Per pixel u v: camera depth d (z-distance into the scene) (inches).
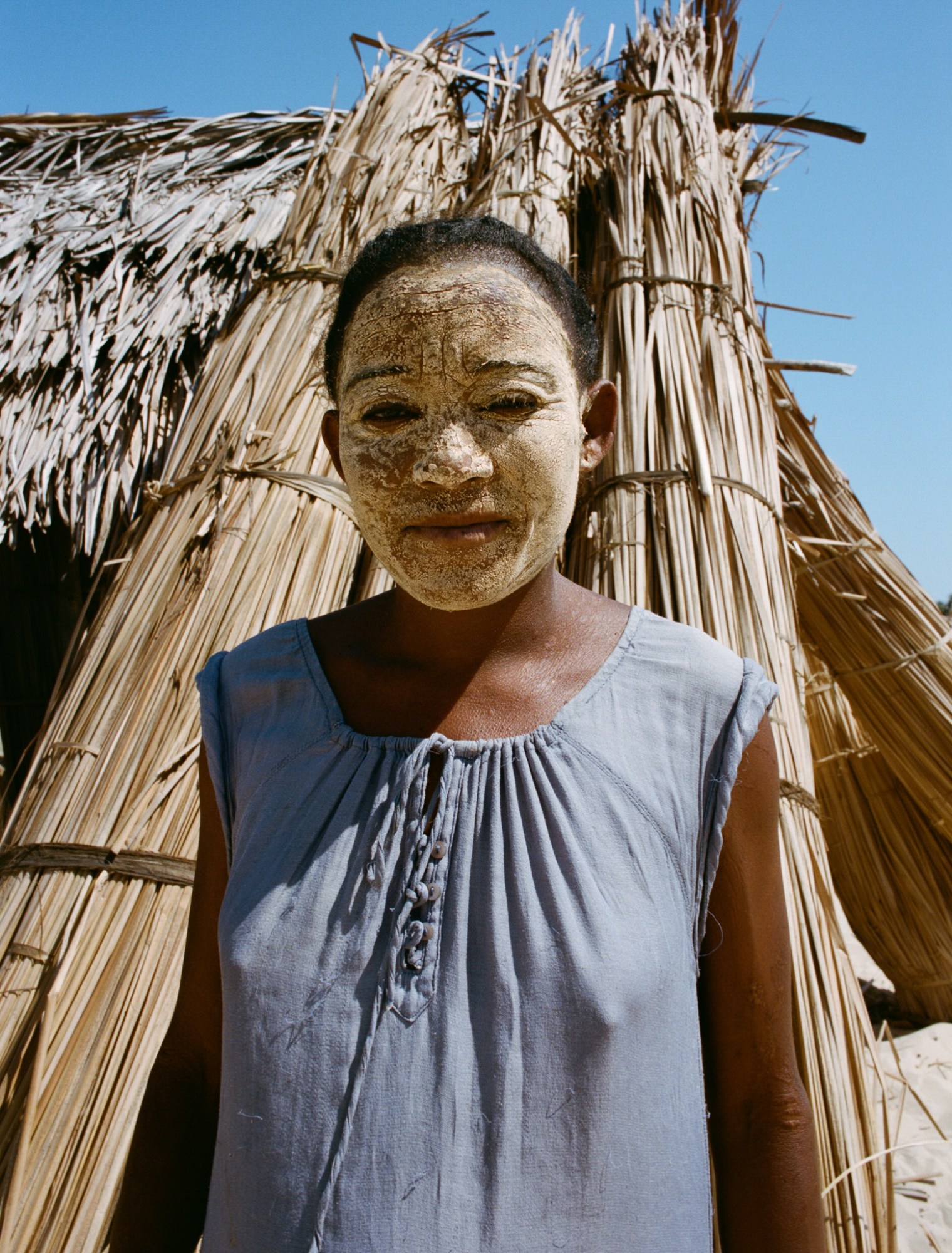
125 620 82.5
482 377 31.1
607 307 97.0
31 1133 58.4
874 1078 77.2
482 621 34.2
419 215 103.4
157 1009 63.4
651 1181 28.0
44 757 79.2
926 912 119.9
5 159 142.4
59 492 113.5
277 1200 28.2
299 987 29.6
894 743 111.0
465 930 29.6
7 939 67.1
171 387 117.2
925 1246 81.7
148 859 67.9
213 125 138.6
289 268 102.8
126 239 124.2
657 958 29.1
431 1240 26.7
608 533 83.7
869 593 107.8
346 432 33.1
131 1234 36.5
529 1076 27.8
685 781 32.2
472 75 122.5
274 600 80.0
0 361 118.3
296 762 33.9
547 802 31.0
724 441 88.3
